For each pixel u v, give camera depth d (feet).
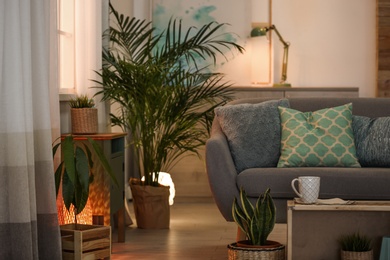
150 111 18.12
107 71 17.65
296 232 13.02
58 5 16.75
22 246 11.61
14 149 11.59
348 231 12.94
